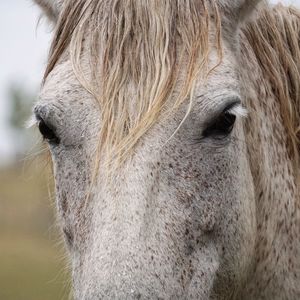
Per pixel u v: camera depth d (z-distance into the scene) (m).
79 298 5.84
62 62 6.22
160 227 5.68
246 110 6.37
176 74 5.86
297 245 7.08
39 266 23.89
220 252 6.21
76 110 5.91
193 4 6.10
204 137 5.92
